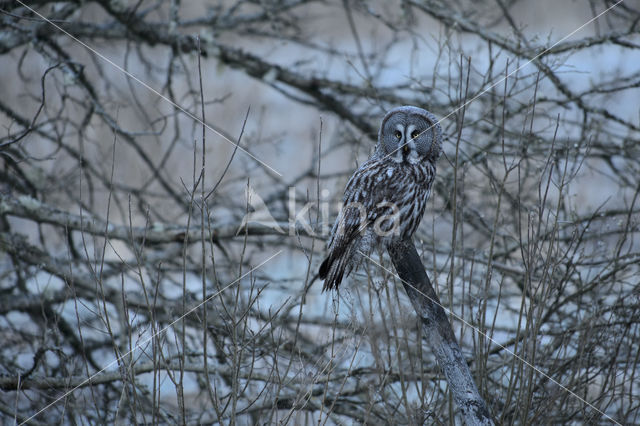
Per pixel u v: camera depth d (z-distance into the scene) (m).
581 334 8.30
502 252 11.66
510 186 11.63
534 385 8.20
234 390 6.70
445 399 7.59
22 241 12.37
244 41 20.70
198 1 20.81
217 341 9.04
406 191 9.36
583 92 11.87
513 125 12.53
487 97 12.80
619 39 11.80
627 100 16.45
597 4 15.23
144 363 9.79
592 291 9.69
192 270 12.63
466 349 9.43
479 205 12.09
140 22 14.88
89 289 11.88
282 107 31.17
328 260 9.09
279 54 19.83
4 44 12.98
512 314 11.20
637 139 12.83
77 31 15.54
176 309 11.18
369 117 14.76
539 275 10.29
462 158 11.59
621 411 7.98
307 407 8.70
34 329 12.73
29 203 12.48
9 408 9.78
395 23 15.27
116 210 21.53
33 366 9.34
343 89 14.88
